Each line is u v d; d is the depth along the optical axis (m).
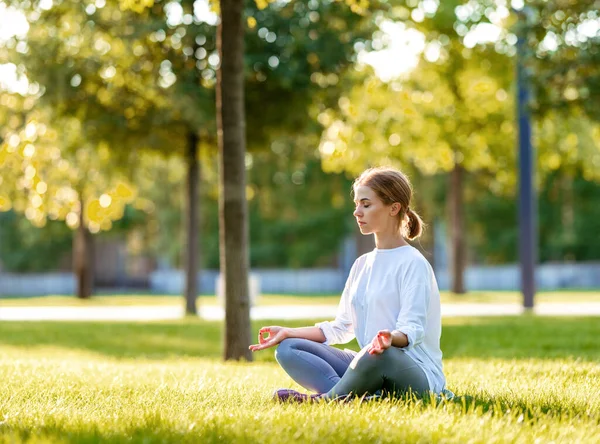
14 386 6.54
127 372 7.95
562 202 51.91
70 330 16.61
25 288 50.16
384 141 22.78
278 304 28.78
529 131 20.86
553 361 9.25
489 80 26.20
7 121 15.84
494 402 5.16
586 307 23.98
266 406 4.95
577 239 51.44
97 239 49.50
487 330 14.56
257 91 18.30
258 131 18.92
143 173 26.34
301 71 17.88
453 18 24.94
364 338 4.93
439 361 4.96
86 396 5.79
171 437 3.83
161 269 55.44
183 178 31.92
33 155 12.75
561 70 17.19
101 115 18.47
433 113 26.09
